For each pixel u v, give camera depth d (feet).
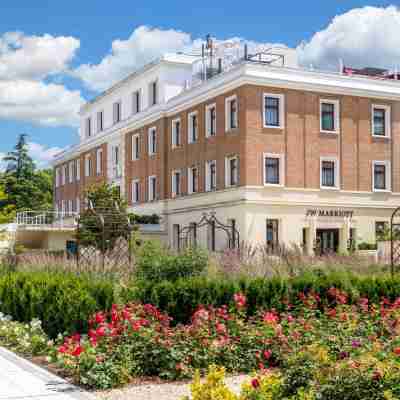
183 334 36.91
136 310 40.45
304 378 23.84
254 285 48.29
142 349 35.88
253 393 23.71
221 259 62.69
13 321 55.83
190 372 35.17
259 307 47.24
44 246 157.69
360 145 132.67
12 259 81.97
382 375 21.93
